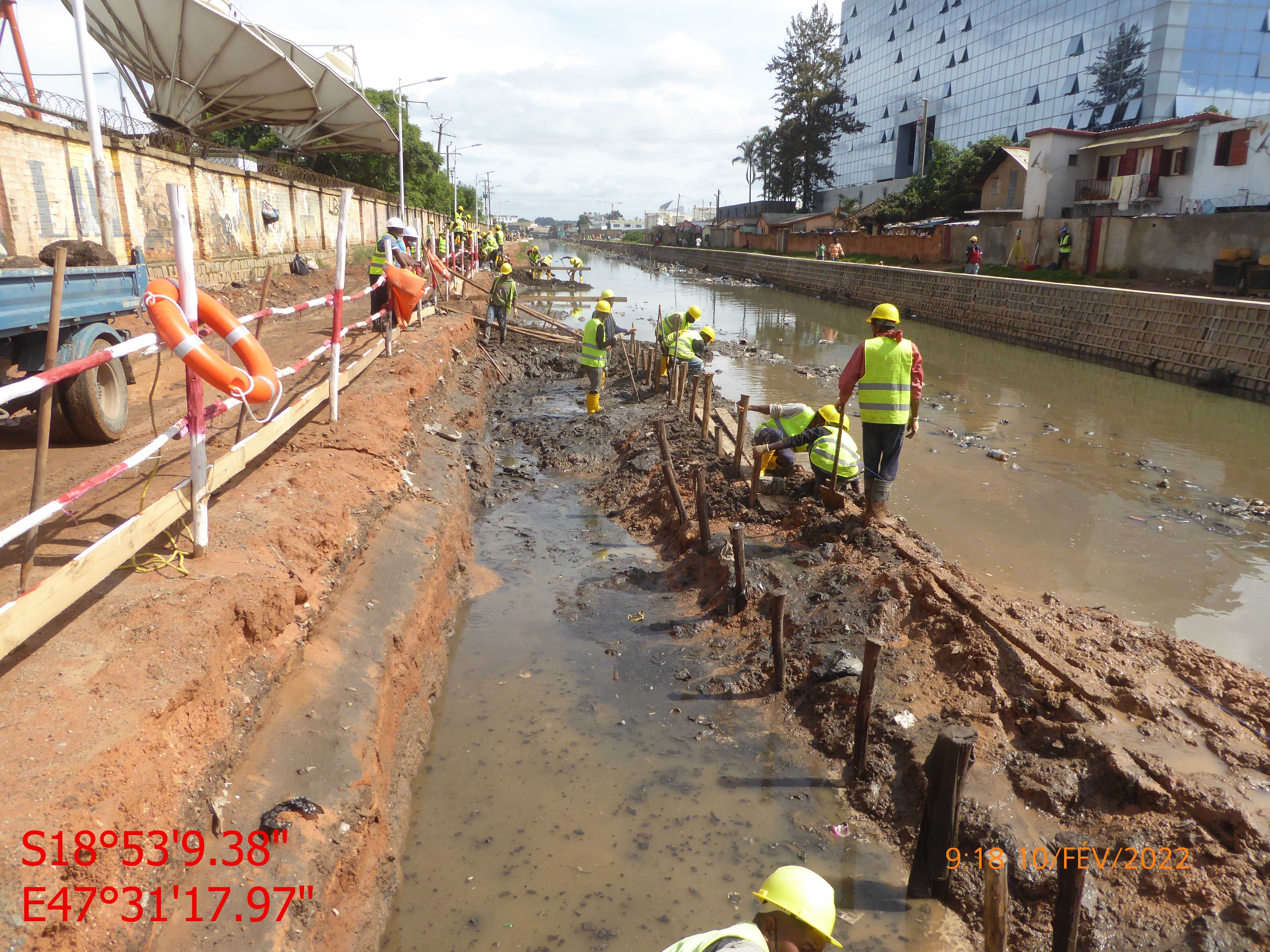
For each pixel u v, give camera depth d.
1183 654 5.63
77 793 2.52
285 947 2.84
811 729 5.35
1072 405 15.84
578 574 8.05
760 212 80.88
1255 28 41.47
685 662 6.30
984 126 57.88
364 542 5.94
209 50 20.98
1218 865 3.74
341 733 4.01
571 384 16.83
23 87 14.53
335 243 30.52
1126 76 43.72
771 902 2.43
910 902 4.04
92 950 2.33
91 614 3.61
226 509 5.05
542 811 4.69
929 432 13.52
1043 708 4.88
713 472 9.26
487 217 109.75
